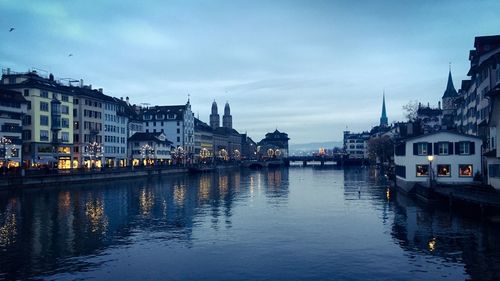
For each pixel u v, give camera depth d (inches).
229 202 2714.1
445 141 2652.6
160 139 6948.8
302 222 1926.7
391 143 5546.3
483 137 2787.9
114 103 5728.3
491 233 1577.3
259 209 2370.8
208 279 1150.3
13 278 1160.2
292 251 1408.7
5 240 1592.0
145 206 2511.1
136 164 6328.7
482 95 2832.2
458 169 2632.9
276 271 1205.7
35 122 4207.7
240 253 1393.9
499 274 1138.7
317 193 3248.0
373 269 1203.9
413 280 1109.7
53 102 4424.2
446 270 1177.4
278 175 6156.5
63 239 1608.0
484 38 3031.5
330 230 1734.7
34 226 1861.5
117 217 2100.1
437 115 6171.3
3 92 3846.0
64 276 1177.4
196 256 1364.4
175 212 2267.5
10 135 3860.7
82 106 4968.0
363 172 6742.1
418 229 1690.5
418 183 2652.6
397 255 1333.7
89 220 2014.0
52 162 4439.0
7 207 2431.1
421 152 2689.5
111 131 5689.0
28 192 3157.0
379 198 2797.7
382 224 1839.3
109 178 4456.2
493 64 2522.1
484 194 1786.4
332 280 1123.3
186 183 4453.7
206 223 1925.4
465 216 1948.8
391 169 4443.9
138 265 1274.6
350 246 1460.4
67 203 2623.0
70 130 4729.3
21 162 4001.0
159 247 1482.5
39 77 4623.5
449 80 5689.0
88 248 1471.5
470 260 1259.2
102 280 1146.0
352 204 2522.1
